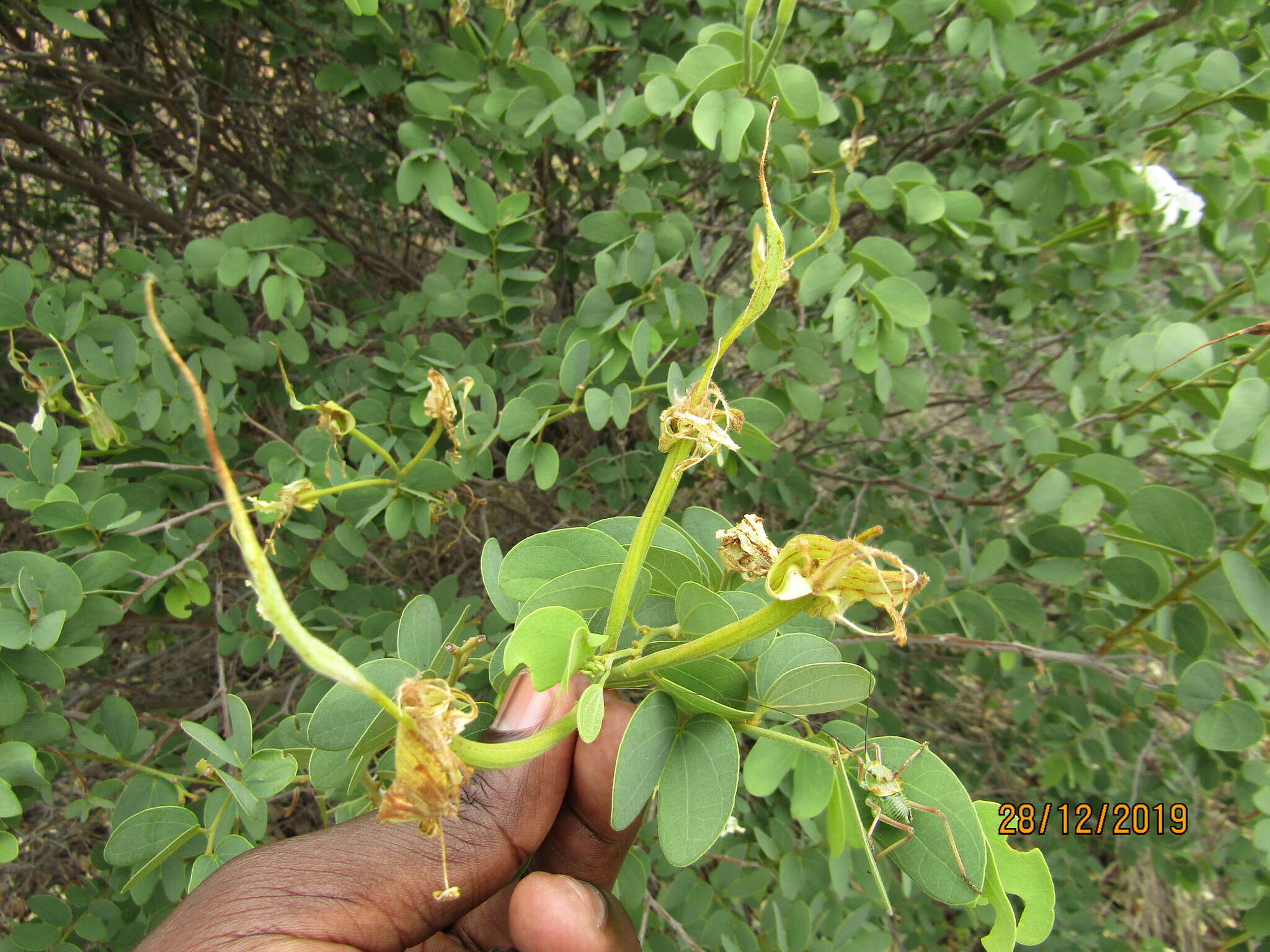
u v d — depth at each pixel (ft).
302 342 1.65
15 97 2.22
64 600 1.14
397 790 0.58
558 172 2.43
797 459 2.51
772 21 1.92
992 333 3.02
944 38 2.11
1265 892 1.67
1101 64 2.06
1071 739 1.93
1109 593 1.68
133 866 1.26
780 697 0.81
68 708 1.99
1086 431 1.74
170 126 2.68
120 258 1.66
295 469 1.53
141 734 1.38
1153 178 1.71
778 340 1.50
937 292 2.17
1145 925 2.43
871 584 0.62
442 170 1.52
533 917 1.00
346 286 2.48
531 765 1.02
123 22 2.29
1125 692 1.63
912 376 1.49
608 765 1.05
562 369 1.33
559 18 2.37
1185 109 1.72
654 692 0.79
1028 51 1.52
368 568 2.34
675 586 0.83
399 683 0.89
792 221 1.57
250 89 2.52
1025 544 1.46
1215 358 1.41
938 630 1.49
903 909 2.01
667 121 1.59
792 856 1.65
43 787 1.13
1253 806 1.45
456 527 2.30
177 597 1.51
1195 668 1.20
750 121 1.27
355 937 0.91
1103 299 1.92
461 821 0.98
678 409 0.68
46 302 1.43
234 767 1.19
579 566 0.83
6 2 1.91
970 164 2.30
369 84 1.78
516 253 1.58
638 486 2.03
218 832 1.16
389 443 1.57
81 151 2.49
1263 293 1.51
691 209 2.28
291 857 0.93
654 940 1.62
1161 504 1.19
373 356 2.13
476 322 1.70
